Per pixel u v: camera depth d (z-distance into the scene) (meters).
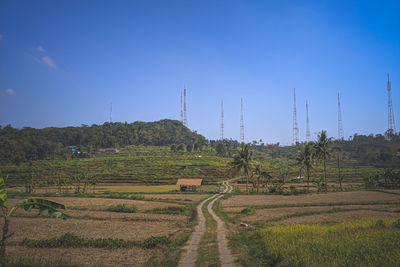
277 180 106.00
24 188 91.62
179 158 177.25
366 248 16.20
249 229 27.47
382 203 45.22
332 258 14.70
